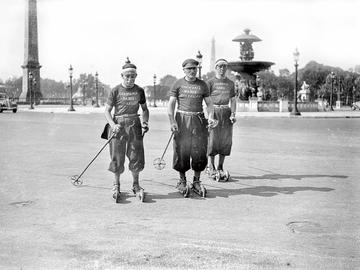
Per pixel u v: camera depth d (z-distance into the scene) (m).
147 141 15.73
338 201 6.83
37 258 4.36
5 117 34.09
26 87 75.62
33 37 73.88
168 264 4.20
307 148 14.03
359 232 5.23
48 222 5.63
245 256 4.42
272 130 21.66
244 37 51.56
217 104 8.64
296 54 37.91
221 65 8.63
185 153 7.31
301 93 64.19
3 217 5.85
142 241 4.88
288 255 4.46
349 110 58.25
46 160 11.08
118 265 4.18
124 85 6.97
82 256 4.41
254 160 11.32
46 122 27.36
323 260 4.32
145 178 8.81
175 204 6.63
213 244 4.79
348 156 12.10
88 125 24.50
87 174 9.20
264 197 7.12
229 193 7.44
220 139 8.63
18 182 8.29
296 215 6.01
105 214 6.04
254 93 53.47
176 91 7.34
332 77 56.53
